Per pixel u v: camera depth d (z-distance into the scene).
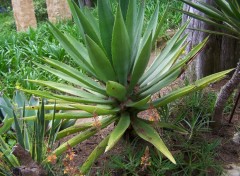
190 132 2.70
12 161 2.35
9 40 6.20
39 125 2.30
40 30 6.63
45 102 3.20
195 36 3.70
